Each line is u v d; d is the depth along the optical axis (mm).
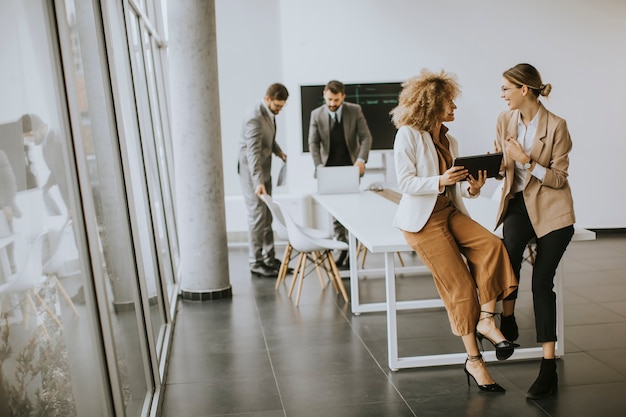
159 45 8750
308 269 8430
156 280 6004
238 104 10562
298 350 5430
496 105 10422
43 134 2531
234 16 10367
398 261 8734
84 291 2838
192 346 5652
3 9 2230
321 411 4227
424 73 4395
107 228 3615
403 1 10234
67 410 2512
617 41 10242
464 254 4512
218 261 7227
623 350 5098
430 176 4395
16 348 2125
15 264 2178
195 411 4312
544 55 10289
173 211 8805
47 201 2510
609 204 10406
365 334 5758
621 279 7355
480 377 4395
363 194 7910
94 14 3834
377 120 10273
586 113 10328
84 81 3377
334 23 10242
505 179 4508
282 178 9789
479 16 10258
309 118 10250
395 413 4141
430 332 5727
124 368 3615
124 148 4141
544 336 4266
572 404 4156
